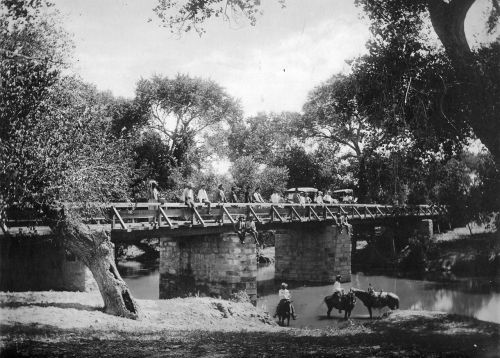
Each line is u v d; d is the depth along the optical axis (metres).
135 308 13.15
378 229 40.50
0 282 14.54
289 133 49.94
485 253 29.25
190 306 15.66
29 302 12.86
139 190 28.31
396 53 13.31
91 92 13.50
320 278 29.02
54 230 12.64
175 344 9.77
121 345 9.38
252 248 21.69
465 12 12.01
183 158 39.78
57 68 11.58
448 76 12.73
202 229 19.97
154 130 39.50
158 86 37.72
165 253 23.61
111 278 12.99
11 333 9.73
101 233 13.09
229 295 21.05
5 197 10.67
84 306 13.21
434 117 13.13
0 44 10.73
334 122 39.75
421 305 20.89
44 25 11.49
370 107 14.10
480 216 15.62
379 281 28.88
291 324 17.42
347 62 14.09
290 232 30.41
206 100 38.94
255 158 55.28
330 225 29.02
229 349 9.45
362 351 9.37
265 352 9.26
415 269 33.12
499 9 12.82
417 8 13.44
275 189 42.56
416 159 14.39
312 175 48.38
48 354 8.42
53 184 11.49
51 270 15.61
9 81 10.70
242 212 24.86
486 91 12.50
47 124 11.45
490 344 9.88
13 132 10.67
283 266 30.56
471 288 25.28
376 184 15.57
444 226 37.22
